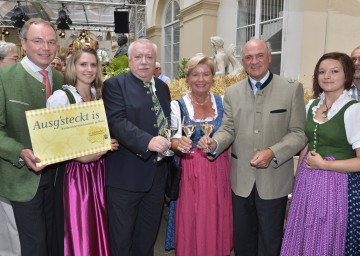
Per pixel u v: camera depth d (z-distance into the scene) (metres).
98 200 2.23
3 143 1.84
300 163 2.32
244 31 8.08
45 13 15.52
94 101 2.03
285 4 6.49
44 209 2.16
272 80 2.21
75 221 2.13
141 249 2.44
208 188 2.34
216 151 2.20
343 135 1.97
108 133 2.07
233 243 2.51
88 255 2.15
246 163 2.25
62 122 1.94
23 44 2.00
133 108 2.15
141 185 2.19
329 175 2.00
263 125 2.18
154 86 2.30
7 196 2.00
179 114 2.38
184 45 10.14
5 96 1.91
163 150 2.01
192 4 9.34
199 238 2.34
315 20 5.49
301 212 2.09
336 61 1.98
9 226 2.15
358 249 2.03
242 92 2.29
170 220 2.64
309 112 2.15
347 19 4.92
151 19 14.01
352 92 2.55
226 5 8.66
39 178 2.03
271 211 2.22
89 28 17.00
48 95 2.07
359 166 1.91
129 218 2.23
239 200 2.33
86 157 2.08
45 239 2.10
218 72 5.95
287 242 2.16
